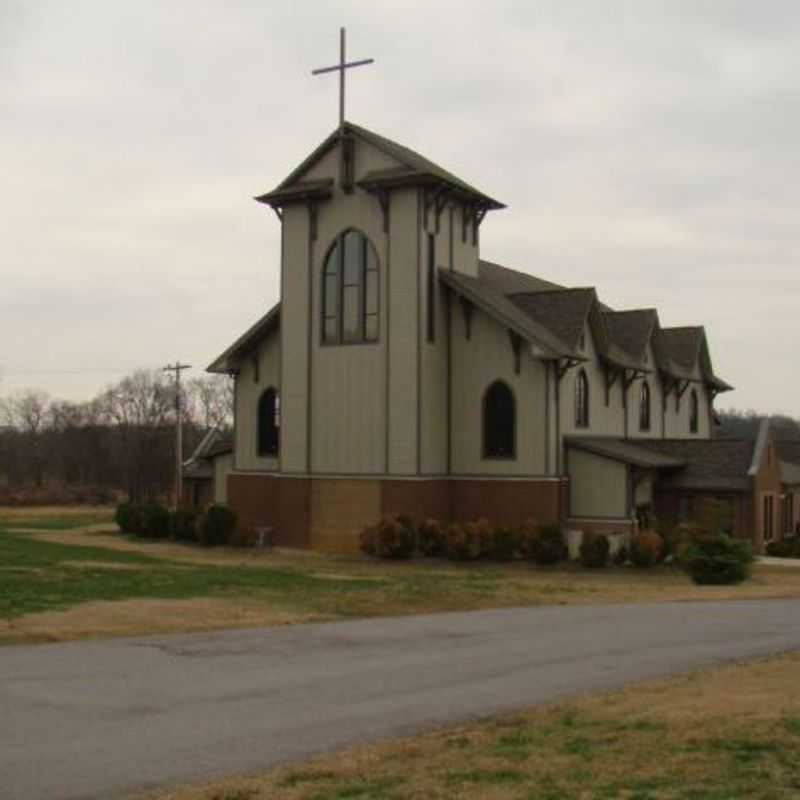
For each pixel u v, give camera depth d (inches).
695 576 1176.2
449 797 327.0
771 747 377.4
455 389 1513.3
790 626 760.3
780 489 1811.0
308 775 357.4
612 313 1939.0
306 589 940.0
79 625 679.1
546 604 912.9
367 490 1481.3
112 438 4229.8
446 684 524.1
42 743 398.3
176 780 352.5
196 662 575.5
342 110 1519.4
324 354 1520.7
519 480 1470.2
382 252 1477.6
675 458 1699.1
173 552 1434.5
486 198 1555.1
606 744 394.3
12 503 3282.5
